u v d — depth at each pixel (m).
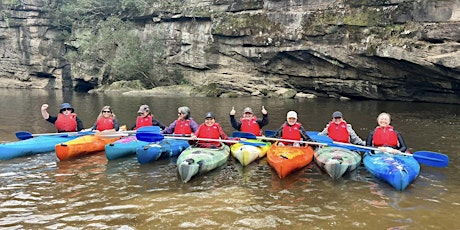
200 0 30.27
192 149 7.78
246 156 7.65
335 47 22.28
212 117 8.12
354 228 4.79
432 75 19.69
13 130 11.66
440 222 4.98
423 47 18.64
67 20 38.88
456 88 19.88
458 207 5.50
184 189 6.26
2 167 7.41
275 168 6.96
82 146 8.28
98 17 37.38
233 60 28.47
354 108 18.39
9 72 40.53
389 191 6.18
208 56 29.72
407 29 19.31
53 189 6.18
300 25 23.83
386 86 22.31
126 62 31.31
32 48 38.97
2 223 4.88
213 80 29.80
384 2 20.36
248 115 9.33
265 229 4.76
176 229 4.75
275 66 26.39
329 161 6.92
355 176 6.98
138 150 7.67
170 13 31.67
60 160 7.96
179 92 28.83
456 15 17.66
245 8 27.06
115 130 9.21
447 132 11.57
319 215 5.20
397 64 20.33
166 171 7.30
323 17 22.61
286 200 5.77
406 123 13.36
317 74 24.58
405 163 6.78
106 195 5.94
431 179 6.80
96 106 19.52
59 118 9.39
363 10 21.12
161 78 32.47
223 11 28.41
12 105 20.00
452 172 7.23
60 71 39.84
